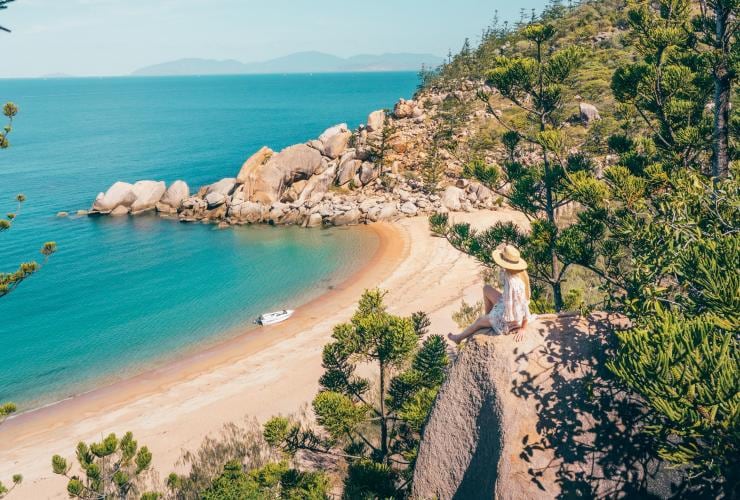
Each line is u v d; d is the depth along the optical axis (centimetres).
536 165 1923
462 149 6931
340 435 1284
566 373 744
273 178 6775
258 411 2409
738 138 1532
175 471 1977
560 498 678
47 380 3086
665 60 1648
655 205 1187
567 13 10888
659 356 524
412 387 1430
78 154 12600
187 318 3934
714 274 596
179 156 11938
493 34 11825
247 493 1241
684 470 665
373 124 7781
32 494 2002
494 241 1805
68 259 5441
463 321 2847
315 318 3766
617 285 1002
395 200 6494
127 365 3238
